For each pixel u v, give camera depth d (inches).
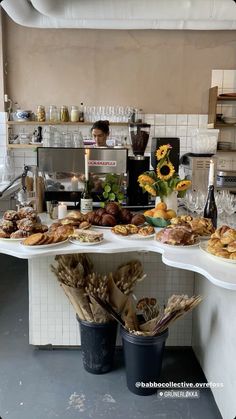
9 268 170.4
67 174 99.3
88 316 88.7
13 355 100.5
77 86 197.9
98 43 195.2
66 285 87.8
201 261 66.9
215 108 185.0
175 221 81.4
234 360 69.8
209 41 195.2
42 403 82.1
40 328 101.4
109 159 98.1
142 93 198.8
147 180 90.3
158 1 153.3
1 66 191.8
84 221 85.4
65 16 157.0
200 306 93.1
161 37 194.7
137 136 104.5
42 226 79.9
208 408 81.2
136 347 81.4
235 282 57.3
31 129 200.2
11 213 81.2
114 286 87.3
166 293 100.0
